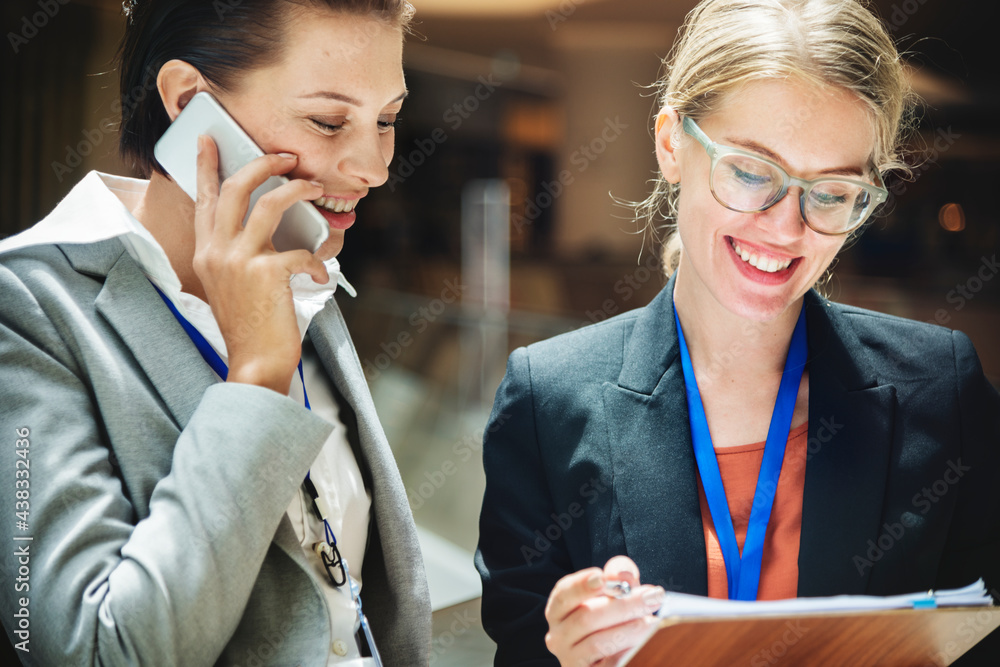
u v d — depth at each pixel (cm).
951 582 124
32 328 99
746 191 110
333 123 106
